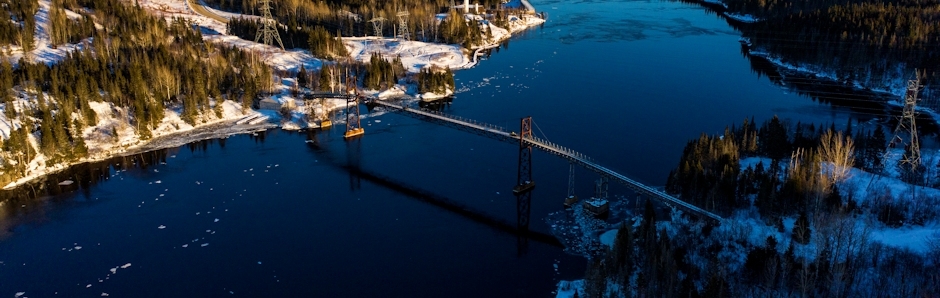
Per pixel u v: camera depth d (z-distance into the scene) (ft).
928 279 263.49
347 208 379.14
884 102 591.37
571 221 358.43
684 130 508.12
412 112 466.29
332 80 597.93
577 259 323.16
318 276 309.83
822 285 267.39
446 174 425.28
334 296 294.66
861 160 414.62
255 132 509.35
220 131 509.35
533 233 347.97
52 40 640.17
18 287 302.86
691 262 293.84
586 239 339.77
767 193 337.31
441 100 595.47
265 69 579.07
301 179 421.18
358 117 506.48
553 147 384.68
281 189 406.00
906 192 355.77
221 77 568.41
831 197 335.88
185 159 454.81
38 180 420.36
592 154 454.81
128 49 615.16
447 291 298.56
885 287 261.65
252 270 315.17
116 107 507.71
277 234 349.41
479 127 422.41
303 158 456.86
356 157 457.27
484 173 425.69
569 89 625.41
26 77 521.24
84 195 399.03
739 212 343.67
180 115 520.01
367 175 426.10
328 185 411.13
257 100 560.20
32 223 363.15
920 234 308.60
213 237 346.33
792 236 306.14
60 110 465.47
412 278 308.40
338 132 511.40
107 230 355.36
